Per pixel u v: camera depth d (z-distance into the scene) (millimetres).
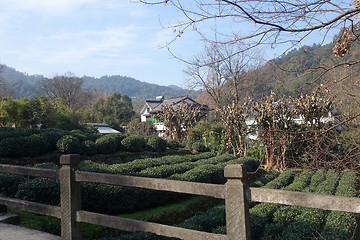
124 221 3287
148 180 3154
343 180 9977
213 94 28422
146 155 15914
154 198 7488
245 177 2633
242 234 2574
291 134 5215
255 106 14297
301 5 3438
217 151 17922
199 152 18656
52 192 6023
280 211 6898
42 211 3945
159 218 6984
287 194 2395
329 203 2207
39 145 12102
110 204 6566
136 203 7031
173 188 3004
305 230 5582
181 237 2926
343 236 5246
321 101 12500
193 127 21516
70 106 52625
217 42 3848
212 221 6312
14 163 10867
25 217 5383
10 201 4340
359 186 9109
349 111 7492
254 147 15398
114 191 6527
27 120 20328
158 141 16969
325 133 4469
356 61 3844
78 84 54531
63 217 3707
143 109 51969
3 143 11000
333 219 6152
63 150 12594
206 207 8898
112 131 34156
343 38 3551
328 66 4070
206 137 18969
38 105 21047
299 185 10344
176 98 44094
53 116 21672
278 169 13789
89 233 5355
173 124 21750
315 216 6391
